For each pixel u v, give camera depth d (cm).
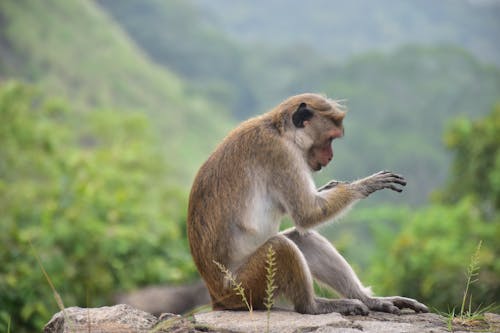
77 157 2430
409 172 10700
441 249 2127
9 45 8594
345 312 847
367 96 13088
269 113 934
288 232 947
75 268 1777
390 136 11669
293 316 805
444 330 751
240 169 881
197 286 1886
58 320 802
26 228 1820
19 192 2044
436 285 2009
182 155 8100
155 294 1833
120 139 3359
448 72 13712
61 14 10438
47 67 8638
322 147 928
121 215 2033
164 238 2102
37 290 1581
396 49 15275
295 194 884
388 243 2577
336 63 17325
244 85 17600
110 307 826
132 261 1922
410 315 858
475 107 12862
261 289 835
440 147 11638
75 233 1777
